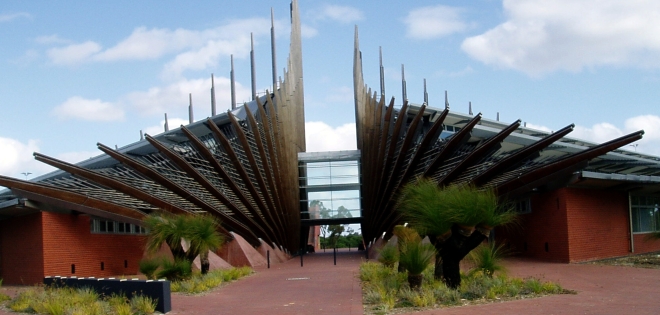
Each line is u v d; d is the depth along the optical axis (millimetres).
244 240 29984
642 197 26266
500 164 25453
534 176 22406
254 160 34250
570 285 14289
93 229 23656
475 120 28938
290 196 40031
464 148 35562
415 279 13141
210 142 40938
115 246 24766
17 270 22141
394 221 33562
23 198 20719
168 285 12531
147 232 21172
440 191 13703
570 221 22016
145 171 26969
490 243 15586
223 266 26016
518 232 26016
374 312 11281
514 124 25938
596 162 32281
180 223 19062
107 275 24000
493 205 13141
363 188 43500
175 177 31078
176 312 12320
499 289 12891
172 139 41500
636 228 25359
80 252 22609
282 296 14680
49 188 21062
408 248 13375
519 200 25844
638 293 12500
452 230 13281
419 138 40438
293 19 47125
